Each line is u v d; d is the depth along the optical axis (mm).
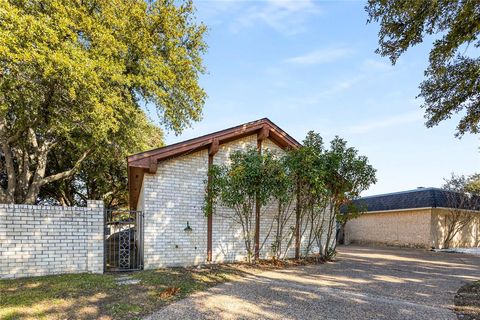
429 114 9828
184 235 8484
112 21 9469
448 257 12789
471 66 7984
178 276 6848
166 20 11492
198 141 8672
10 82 7512
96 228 7363
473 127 9414
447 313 4777
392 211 18859
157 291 5516
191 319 4258
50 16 7824
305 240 10203
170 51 11859
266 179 8547
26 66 7258
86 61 7816
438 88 9062
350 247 17766
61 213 7047
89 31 8789
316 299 5363
